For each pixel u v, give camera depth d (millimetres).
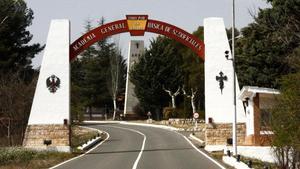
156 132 67125
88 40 38719
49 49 38188
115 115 102938
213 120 38062
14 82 50781
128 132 68188
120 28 38812
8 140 44219
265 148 32438
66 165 28562
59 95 37969
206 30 38469
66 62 38094
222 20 38469
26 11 66500
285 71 52375
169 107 89438
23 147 36594
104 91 108875
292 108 20953
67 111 37844
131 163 28969
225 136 37906
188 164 28031
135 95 96188
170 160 30625
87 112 107312
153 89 91500
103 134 64625
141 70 92125
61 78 38000
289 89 21234
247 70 54125
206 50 38281
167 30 38844
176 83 91938
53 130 37781
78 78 109688
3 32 62250
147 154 35969
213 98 38125
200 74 93875
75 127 67562
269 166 25031
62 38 38188
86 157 34438
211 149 37500
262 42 53031
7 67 60531
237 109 37812
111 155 35688
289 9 50062
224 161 29547
